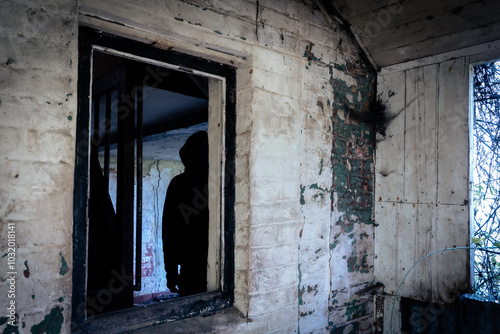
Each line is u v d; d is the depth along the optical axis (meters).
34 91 1.22
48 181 1.25
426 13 2.12
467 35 2.16
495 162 2.20
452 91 2.29
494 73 2.22
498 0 1.89
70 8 1.29
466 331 2.17
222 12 1.72
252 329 1.82
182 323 1.67
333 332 2.28
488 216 2.20
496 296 2.13
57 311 1.26
